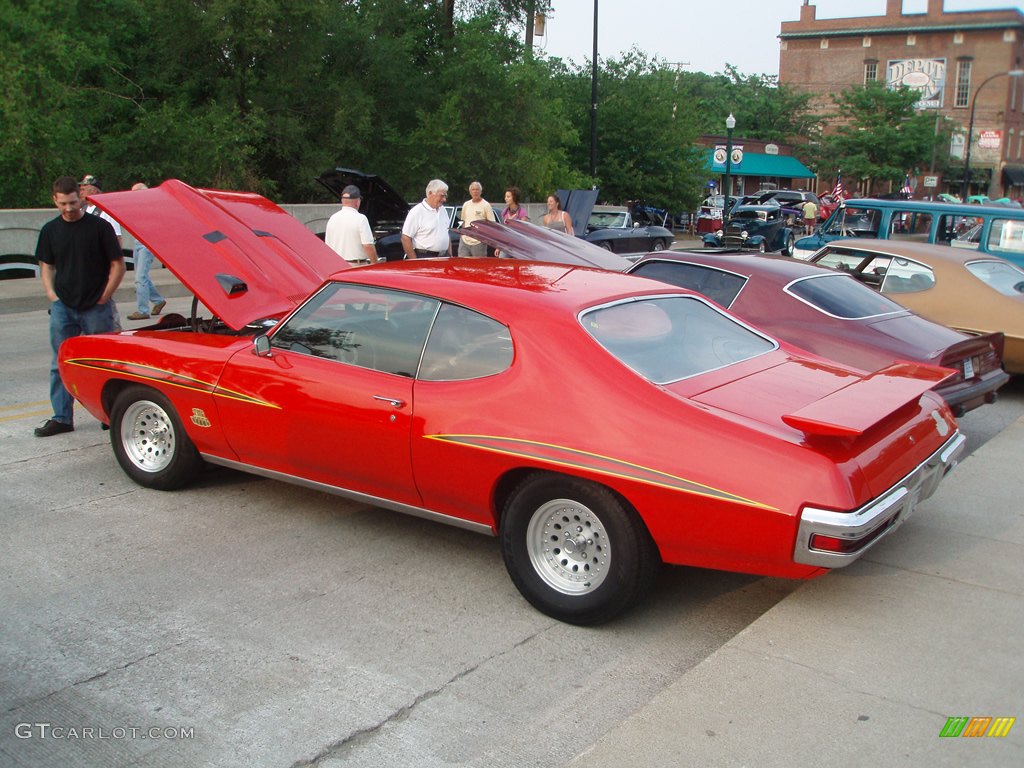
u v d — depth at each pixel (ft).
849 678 11.03
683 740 9.83
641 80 109.91
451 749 10.37
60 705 11.13
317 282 20.62
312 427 15.35
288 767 10.01
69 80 67.21
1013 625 12.42
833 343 21.44
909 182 157.17
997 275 29.12
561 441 12.76
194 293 18.16
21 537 16.31
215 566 15.25
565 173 100.32
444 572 15.20
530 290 14.42
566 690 11.66
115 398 18.95
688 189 112.47
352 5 87.56
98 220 21.67
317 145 82.23
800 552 11.48
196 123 71.51
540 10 99.14
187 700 11.28
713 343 14.96
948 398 20.92
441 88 90.63
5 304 44.06
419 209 33.99
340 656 12.41
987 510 17.25
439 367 14.25
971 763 9.34
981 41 188.34
